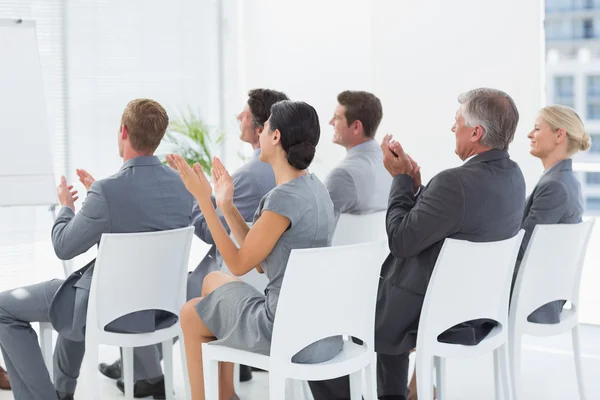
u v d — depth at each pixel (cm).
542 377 382
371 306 249
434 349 260
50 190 417
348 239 356
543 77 513
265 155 251
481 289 265
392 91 563
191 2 617
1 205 405
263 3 627
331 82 598
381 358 307
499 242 262
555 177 319
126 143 306
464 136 272
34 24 421
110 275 283
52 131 543
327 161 606
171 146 604
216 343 251
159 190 306
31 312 302
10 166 407
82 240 295
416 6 548
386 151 286
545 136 324
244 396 346
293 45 614
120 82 579
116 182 298
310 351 239
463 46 533
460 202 260
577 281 315
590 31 655
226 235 247
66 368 328
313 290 231
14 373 309
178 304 305
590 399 348
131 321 293
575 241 299
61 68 546
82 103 558
